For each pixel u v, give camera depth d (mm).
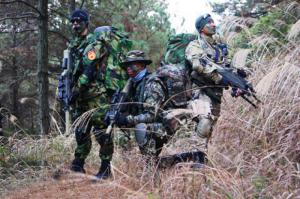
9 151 7164
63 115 11078
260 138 5047
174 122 4949
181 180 4266
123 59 5613
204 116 4879
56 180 5852
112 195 4816
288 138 4742
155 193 4328
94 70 5578
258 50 6391
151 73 5207
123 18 13953
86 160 7020
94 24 13695
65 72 5785
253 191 4129
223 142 5453
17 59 16594
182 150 5180
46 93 11094
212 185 4176
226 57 5395
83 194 5039
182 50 5215
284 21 7172
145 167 4965
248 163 4781
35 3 13453
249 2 10023
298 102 4953
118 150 6453
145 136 5004
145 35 14227
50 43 14766
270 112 5188
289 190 3992
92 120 5633
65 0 13836
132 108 5199
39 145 7387
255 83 5910
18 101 18125
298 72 5066
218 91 5121
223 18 7180
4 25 14023
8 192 5543
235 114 5605
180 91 4992
